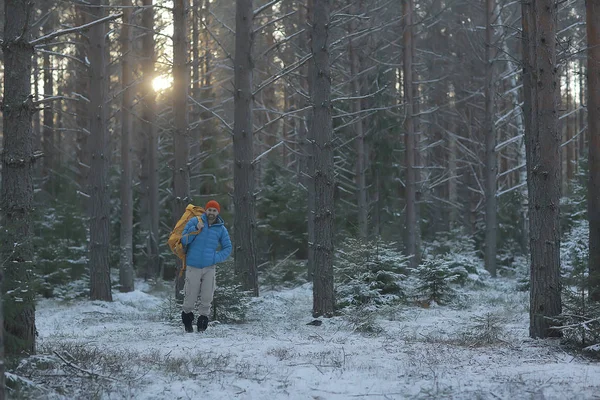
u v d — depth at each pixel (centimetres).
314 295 1234
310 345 856
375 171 2670
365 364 690
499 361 717
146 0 2302
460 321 1144
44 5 2209
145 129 2597
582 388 553
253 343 870
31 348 647
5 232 626
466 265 2100
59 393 546
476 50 2814
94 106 1733
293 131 3275
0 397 405
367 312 1060
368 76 2553
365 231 2283
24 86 664
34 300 638
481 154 3447
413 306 1409
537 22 909
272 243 2894
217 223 1031
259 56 1578
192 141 2775
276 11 3100
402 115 2512
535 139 909
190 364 687
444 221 3447
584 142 4041
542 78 902
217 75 3209
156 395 541
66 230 2138
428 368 666
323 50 1238
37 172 2769
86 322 1269
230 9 2764
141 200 2638
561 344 830
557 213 901
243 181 1559
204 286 1023
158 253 2653
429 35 3344
